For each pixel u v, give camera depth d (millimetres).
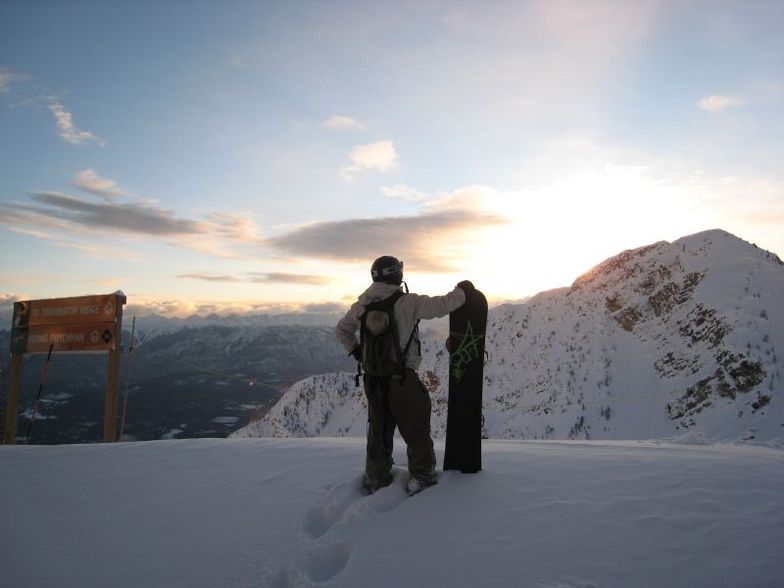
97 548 3744
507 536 3324
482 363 4312
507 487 3947
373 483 4094
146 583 3273
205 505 4211
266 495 4250
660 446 6051
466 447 4258
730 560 2943
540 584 2875
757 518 3318
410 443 4043
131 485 4746
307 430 143250
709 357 80688
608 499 3676
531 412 96938
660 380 85938
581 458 4578
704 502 3549
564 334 113125
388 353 3975
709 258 102625
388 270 4125
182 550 3602
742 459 4504
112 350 11602
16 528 4133
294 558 3334
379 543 3365
